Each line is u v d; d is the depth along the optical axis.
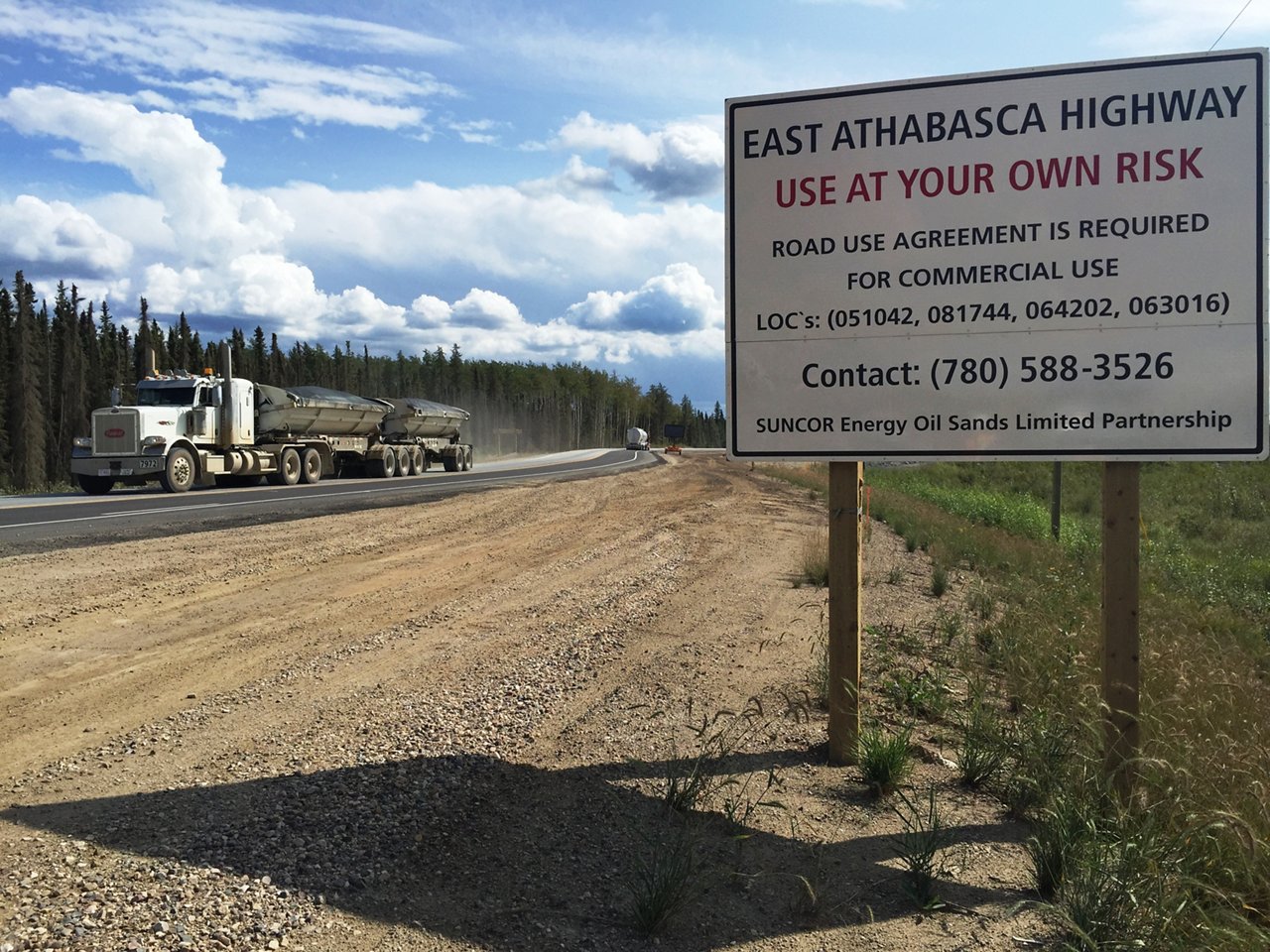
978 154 4.68
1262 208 4.34
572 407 163.62
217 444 26.25
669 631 8.15
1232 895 3.21
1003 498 27.86
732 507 21.75
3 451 67.31
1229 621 11.20
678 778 4.47
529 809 4.09
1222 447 4.42
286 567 11.18
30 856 3.48
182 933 2.90
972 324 4.72
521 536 15.38
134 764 4.60
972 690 6.03
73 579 9.77
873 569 12.80
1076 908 3.05
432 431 41.06
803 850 3.80
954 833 4.00
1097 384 4.56
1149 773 4.21
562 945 2.99
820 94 4.88
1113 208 4.51
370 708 5.61
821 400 4.95
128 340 86.62
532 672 6.57
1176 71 4.40
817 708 5.86
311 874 3.37
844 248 4.89
